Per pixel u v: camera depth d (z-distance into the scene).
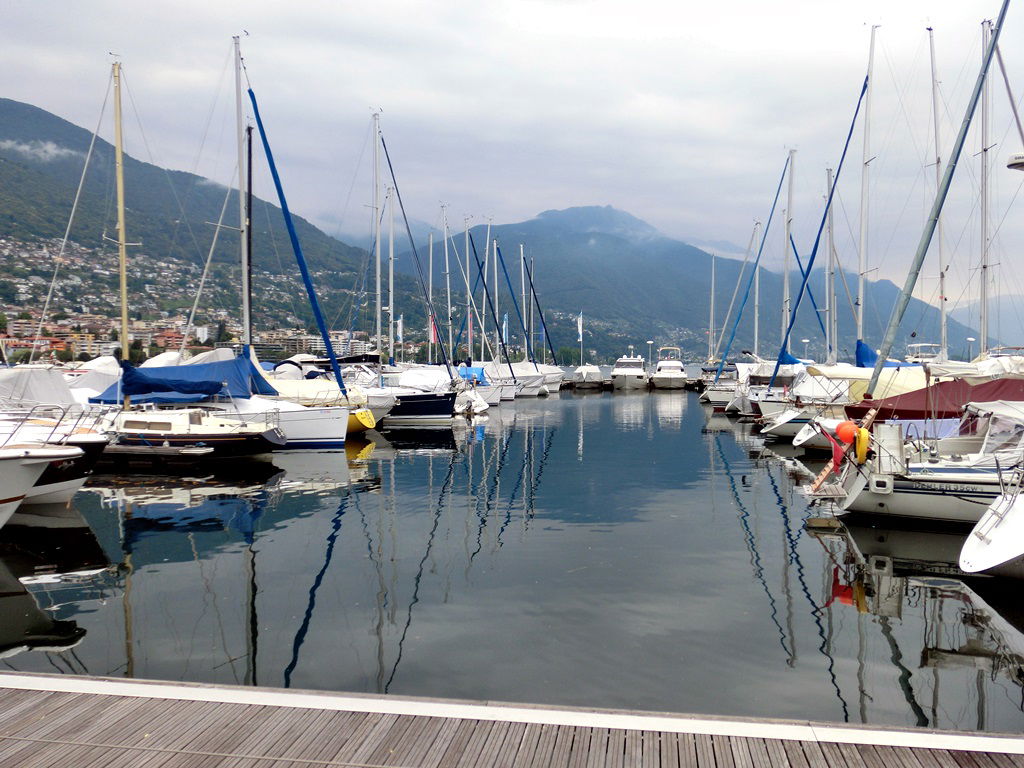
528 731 4.46
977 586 9.15
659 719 4.57
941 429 16.62
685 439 25.72
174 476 17.61
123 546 11.07
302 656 6.91
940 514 12.04
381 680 6.38
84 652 7.01
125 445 18.36
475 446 23.75
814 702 6.02
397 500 14.69
